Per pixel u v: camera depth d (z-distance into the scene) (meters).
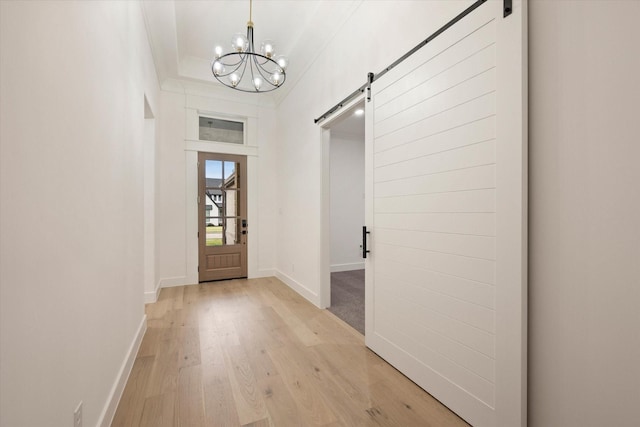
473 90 1.45
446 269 1.62
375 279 2.25
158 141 3.89
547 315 1.22
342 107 2.78
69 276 1.07
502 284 1.32
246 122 4.83
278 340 2.47
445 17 1.64
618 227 1.02
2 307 0.72
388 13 2.13
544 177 1.22
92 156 1.31
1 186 0.71
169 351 2.26
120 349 1.76
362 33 2.46
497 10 1.33
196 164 4.41
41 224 0.89
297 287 3.95
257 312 3.16
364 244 2.34
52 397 0.94
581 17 1.11
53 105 0.96
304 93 3.76
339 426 1.48
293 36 3.35
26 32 0.81
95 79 1.35
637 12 0.97
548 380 1.22
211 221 4.54
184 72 4.09
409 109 1.88
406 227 1.93
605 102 1.05
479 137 1.42
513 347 1.27
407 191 1.91
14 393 0.75
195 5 2.87
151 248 3.45
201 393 1.74
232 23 3.16
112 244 1.61
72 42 1.10
